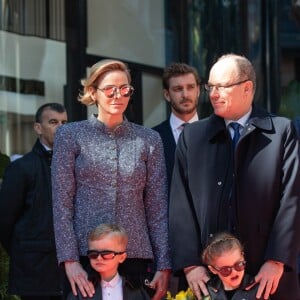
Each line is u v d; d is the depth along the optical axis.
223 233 6.48
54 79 11.72
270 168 6.49
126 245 6.46
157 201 6.67
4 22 11.35
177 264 6.61
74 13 11.93
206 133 6.71
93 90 6.58
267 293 6.45
